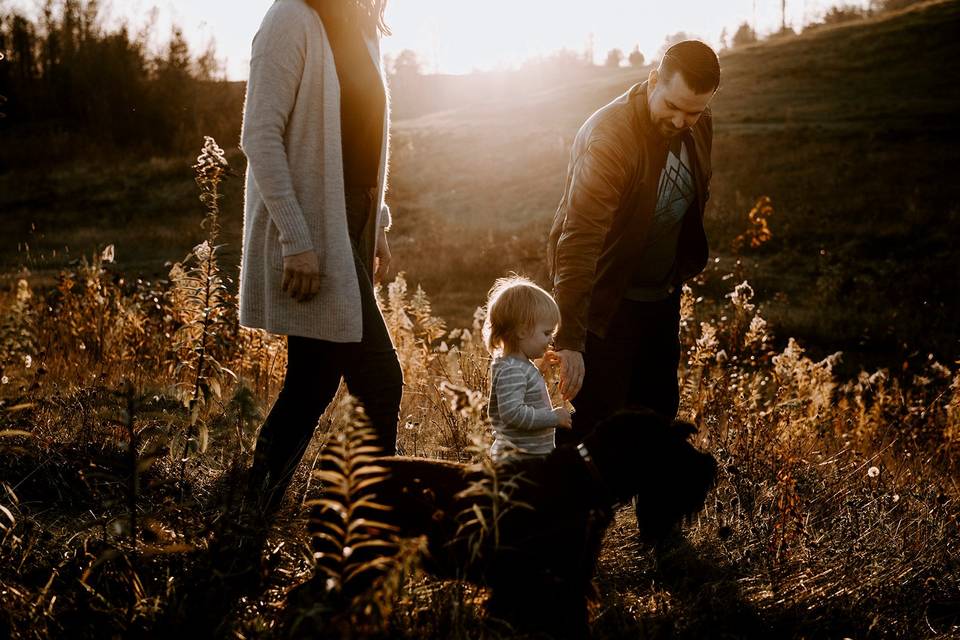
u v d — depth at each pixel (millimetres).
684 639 2838
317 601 2322
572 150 3893
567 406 3502
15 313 4398
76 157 47438
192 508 3006
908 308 17578
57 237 28844
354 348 3191
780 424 5199
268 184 2912
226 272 3312
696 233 3887
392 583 2041
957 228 22406
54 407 4117
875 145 30188
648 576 3328
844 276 19625
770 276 20312
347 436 2174
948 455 6324
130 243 27344
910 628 3109
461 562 2576
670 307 3932
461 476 2658
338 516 2609
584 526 2635
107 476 2496
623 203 3580
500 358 3316
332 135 3037
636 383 4043
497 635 2326
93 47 51688
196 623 2238
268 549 2734
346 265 3059
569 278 3457
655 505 2779
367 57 3203
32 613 2197
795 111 38188
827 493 4191
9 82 52156
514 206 29188
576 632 2596
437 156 36844
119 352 5973
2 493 3260
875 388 8953
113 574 2520
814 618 3078
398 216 29109
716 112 39938
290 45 2971
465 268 21422
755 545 3506
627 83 57656
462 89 94312
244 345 5855
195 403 3092
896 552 3572
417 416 5062
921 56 47156
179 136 50062
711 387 5551
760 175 28250
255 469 3070
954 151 28781
